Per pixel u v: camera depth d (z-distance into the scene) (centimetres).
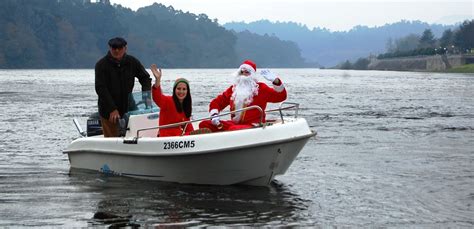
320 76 12331
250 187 1005
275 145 949
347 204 910
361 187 1027
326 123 2123
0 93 4241
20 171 1159
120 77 1112
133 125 1080
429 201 931
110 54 1110
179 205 893
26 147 1502
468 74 14600
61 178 1084
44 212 858
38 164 1241
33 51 19238
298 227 793
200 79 8888
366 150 1453
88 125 1192
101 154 1106
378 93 4641
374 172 1163
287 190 995
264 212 860
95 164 1131
